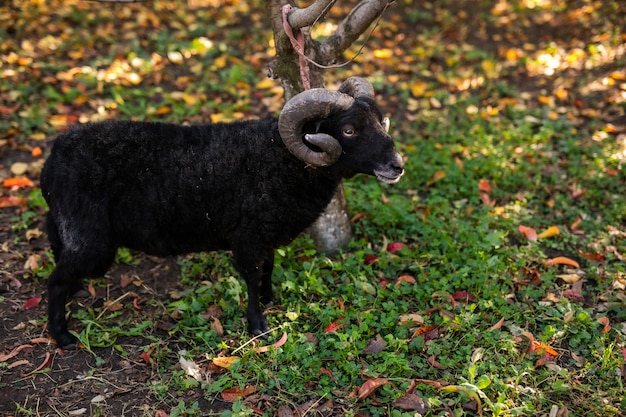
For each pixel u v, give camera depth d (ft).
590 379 14.94
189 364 15.14
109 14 35.09
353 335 15.55
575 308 17.12
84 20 34.27
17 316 17.07
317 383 14.85
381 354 15.23
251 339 15.80
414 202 21.94
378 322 16.76
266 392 14.58
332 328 16.16
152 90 27.91
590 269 18.65
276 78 18.10
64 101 27.02
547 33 35.73
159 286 18.52
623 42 33.12
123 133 15.67
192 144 15.87
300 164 15.51
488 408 14.07
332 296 17.65
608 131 26.16
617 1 37.06
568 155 24.72
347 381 14.84
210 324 16.65
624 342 16.03
